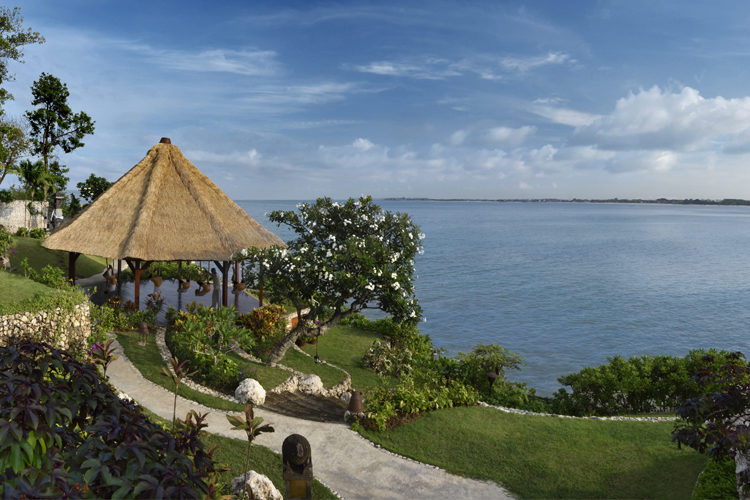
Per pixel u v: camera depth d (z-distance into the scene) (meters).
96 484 3.56
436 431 16.97
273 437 15.41
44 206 56.81
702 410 9.18
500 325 52.06
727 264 104.31
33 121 60.41
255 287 25.30
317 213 24.47
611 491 13.02
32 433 3.40
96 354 7.42
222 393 18.78
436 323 52.69
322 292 22.55
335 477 13.66
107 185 69.75
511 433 16.88
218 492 5.07
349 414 17.66
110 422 3.82
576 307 61.38
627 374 21.91
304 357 25.98
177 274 39.09
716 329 51.22
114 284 31.88
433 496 13.01
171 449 3.88
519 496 13.17
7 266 30.81
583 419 18.38
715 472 11.31
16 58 45.75
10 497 3.01
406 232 23.83
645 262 107.44
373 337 33.19
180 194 29.73
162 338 22.81
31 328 17.20
